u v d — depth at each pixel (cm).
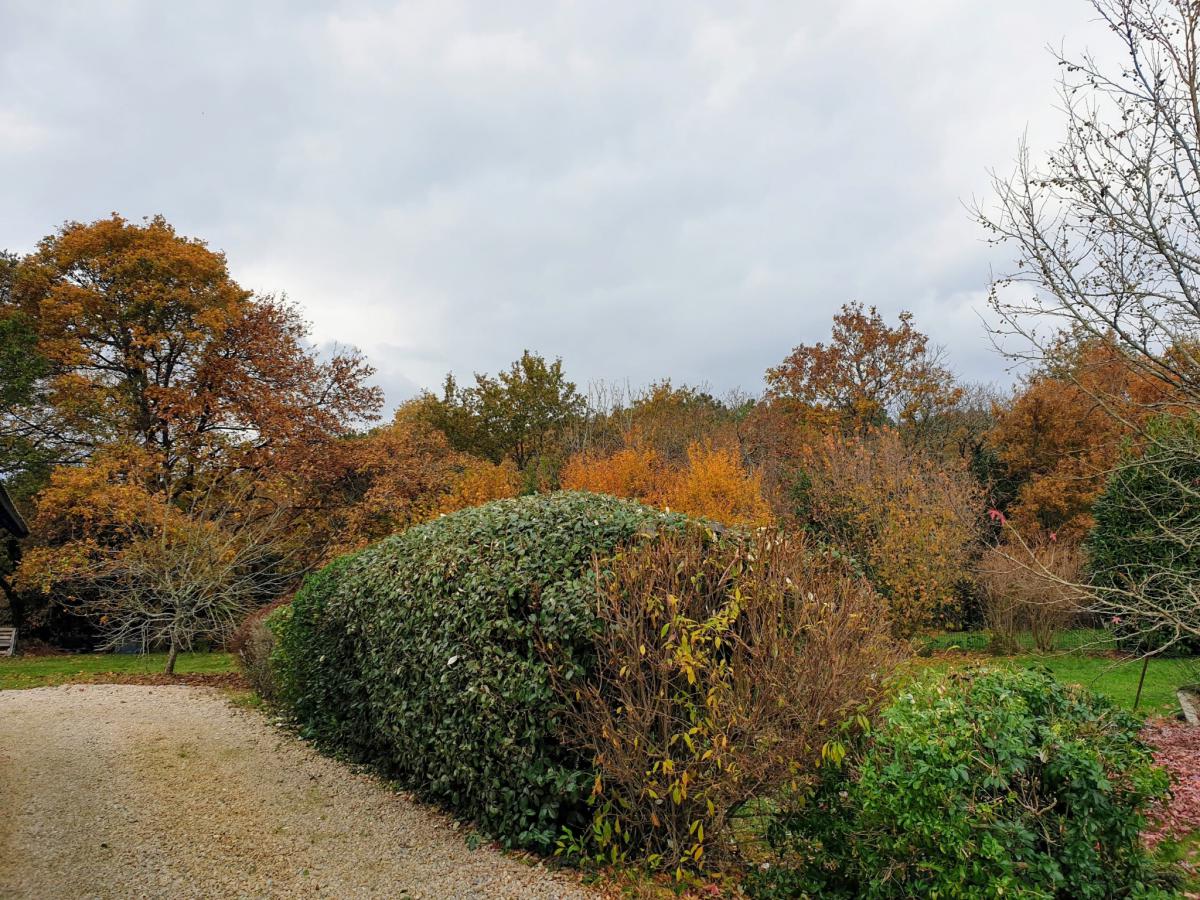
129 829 522
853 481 1473
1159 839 444
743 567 448
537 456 2545
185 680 1222
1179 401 579
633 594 437
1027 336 599
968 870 312
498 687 482
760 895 398
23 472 1855
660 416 2659
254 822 534
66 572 1434
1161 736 684
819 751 386
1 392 1716
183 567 1279
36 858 472
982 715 346
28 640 2005
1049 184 565
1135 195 532
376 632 651
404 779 617
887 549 1280
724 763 390
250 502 1684
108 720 889
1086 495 1602
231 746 755
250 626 1114
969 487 1581
